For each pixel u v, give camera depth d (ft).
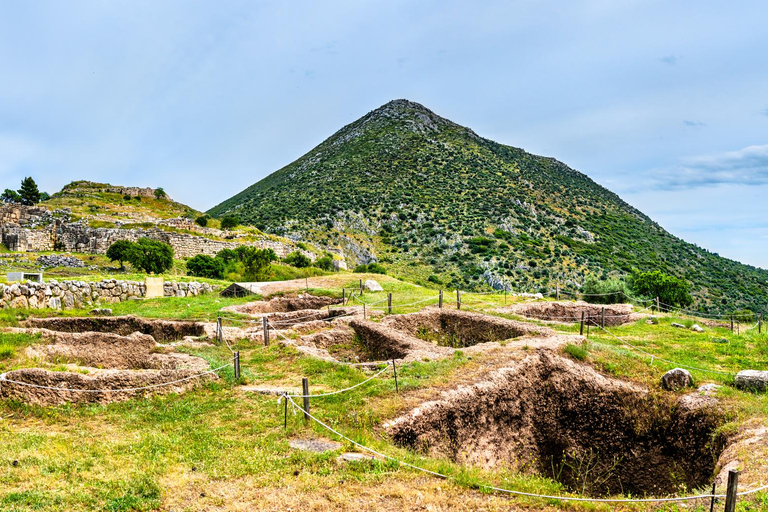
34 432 29.66
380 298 90.07
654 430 38.14
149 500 21.71
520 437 38.86
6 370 40.73
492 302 88.38
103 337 52.80
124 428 30.83
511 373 40.57
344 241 335.06
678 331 66.54
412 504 21.95
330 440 28.53
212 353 49.60
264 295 94.02
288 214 392.47
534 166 501.15
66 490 22.16
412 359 44.86
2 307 68.54
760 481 23.30
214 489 22.93
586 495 36.09
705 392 37.81
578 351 46.19
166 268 162.09
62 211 230.48
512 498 23.02
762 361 50.03
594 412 40.65
